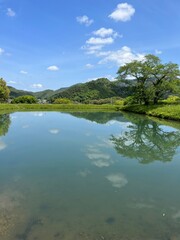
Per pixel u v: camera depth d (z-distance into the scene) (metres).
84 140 15.72
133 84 48.19
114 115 37.69
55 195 7.04
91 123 25.36
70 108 55.50
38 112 42.22
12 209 6.07
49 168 9.65
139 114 40.88
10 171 9.18
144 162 11.02
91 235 5.06
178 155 12.55
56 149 13.01
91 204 6.54
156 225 5.55
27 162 10.41
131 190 7.65
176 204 6.74
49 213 5.93
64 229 5.25
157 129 21.81
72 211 6.09
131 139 16.72
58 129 20.50
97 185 7.96
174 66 42.28
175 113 30.28
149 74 43.94
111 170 9.66
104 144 14.64
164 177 9.04
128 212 6.16
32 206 6.28
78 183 8.08
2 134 17.39
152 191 7.65
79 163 10.45
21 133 17.97
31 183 7.95
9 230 5.11
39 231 5.12
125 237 5.04
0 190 7.29
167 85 43.16
